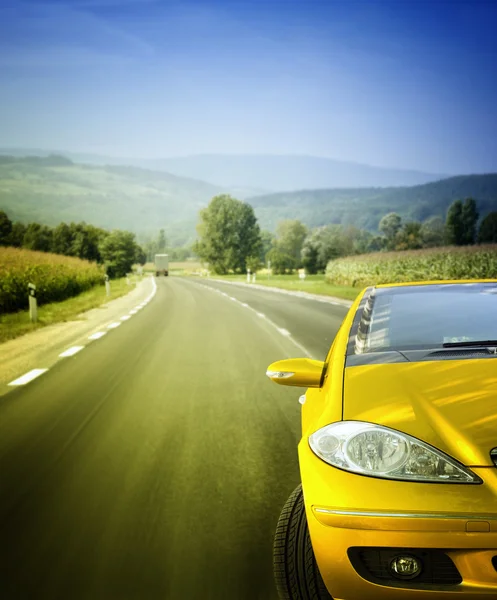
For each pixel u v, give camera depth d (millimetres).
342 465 2326
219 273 148000
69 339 12406
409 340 3088
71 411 6266
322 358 9305
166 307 22000
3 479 4348
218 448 4918
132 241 101312
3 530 3514
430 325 3215
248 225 150125
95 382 7773
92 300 26828
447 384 2545
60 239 132250
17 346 11492
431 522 2129
